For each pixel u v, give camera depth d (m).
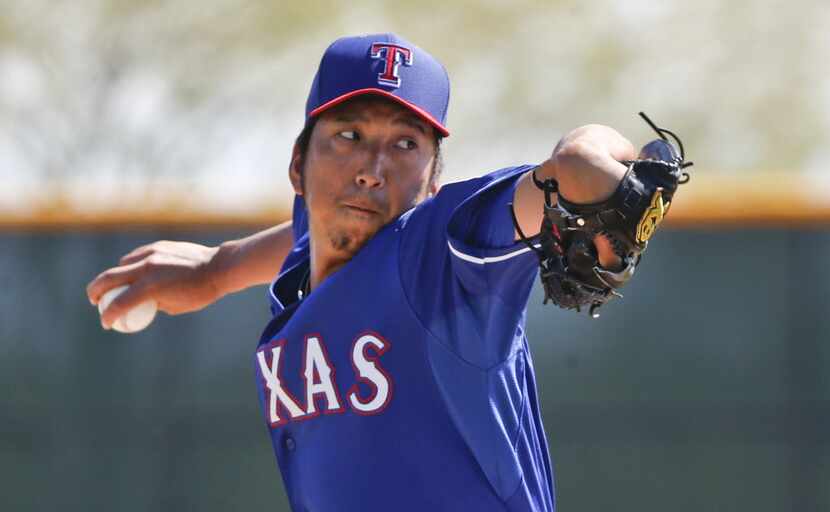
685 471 20.67
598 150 7.04
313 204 8.27
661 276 21.00
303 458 8.39
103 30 52.19
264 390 8.65
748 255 20.98
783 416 20.67
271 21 52.62
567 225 7.08
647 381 20.81
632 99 55.44
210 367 21.72
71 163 53.19
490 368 7.82
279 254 10.85
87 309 21.94
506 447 7.97
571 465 20.75
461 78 54.81
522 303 7.75
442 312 7.71
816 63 55.38
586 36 54.38
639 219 6.99
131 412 21.70
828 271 20.81
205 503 21.52
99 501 21.61
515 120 55.09
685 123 55.44
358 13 53.88
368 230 8.10
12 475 21.73
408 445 7.92
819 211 20.88
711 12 54.78
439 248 7.69
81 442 21.75
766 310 20.89
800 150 55.66
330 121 8.12
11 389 21.88
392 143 8.09
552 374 20.88
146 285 11.05
